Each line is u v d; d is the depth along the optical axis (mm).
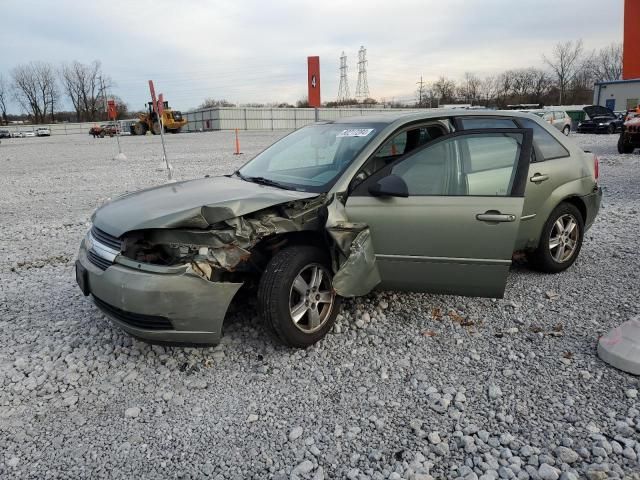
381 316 4234
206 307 3264
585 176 5199
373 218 3730
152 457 2689
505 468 2506
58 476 2566
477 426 2840
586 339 3775
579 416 2881
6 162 21531
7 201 11031
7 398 3252
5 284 5379
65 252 6621
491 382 3252
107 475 2568
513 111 5055
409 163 3857
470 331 3975
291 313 3551
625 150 16828
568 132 30438
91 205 10219
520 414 2926
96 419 3025
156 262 3406
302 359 3615
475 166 3928
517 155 3830
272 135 46469
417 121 4293
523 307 4379
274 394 3221
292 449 2713
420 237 3740
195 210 3287
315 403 3113
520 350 3662
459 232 3713
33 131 73250
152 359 3668
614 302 4402
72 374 3496
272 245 3754
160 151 25766
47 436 2881
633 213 7867
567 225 5133
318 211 3707
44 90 109125
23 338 4062
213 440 2809
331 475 2521
